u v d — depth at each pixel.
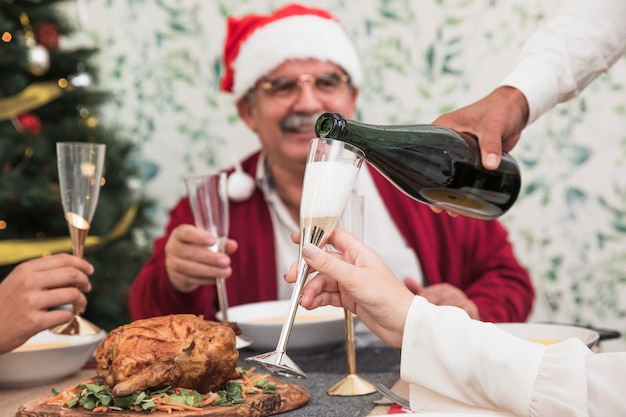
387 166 1.05
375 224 2.12
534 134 2.84
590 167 2.79
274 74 2.06
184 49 3.23
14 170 2.75
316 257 0.87
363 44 2.99
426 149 1.06
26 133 2.73
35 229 2.81
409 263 2.06
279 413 1.02
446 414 0.71
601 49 1.35
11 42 2.70
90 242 2.77
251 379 1.09
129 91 3.29
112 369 1.01
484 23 2.87
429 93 2.94
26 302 1.25
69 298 1.30
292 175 2.12
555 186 2.83
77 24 3.22
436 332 0.86
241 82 2.16
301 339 1.44
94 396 1.00
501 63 2.86
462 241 2.11
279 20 2.11
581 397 0.79
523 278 2.02
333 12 3.01
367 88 3.00
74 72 2.92
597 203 2.79
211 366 0.99
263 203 2.21
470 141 1.14
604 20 1.35
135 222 3.04
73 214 1.32
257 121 2.16
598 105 2.77
